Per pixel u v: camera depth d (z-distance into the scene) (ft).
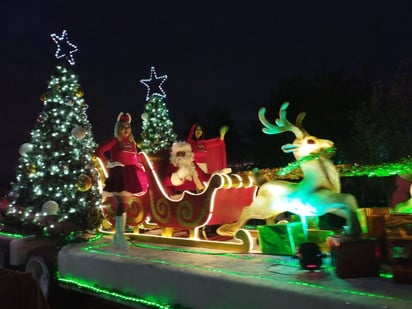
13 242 22.25
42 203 24.26
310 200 15.53
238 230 17.58
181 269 14.40
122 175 20.35
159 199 20.62
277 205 16.94
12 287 7.09
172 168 21.56
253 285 12.06
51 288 19.97
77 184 23.44
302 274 13.05
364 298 10.39
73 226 23.57
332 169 15.81
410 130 33.19
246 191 19.94
